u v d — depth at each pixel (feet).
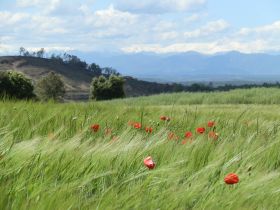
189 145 15.14
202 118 25.62
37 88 375.45
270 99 174.91
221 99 183.93
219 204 10.81
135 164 12.92
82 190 11.01
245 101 179.22
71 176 11.68
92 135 17.75
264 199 11.32
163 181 11.56
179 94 211.82
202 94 202.39
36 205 9.36
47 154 12.35
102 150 13.32
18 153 12.22
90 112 24.45
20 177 11.03
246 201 11.18
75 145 13.79
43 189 10.37
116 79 375.04
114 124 21.59
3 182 10.81
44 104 27.20
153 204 10.49
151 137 15.88
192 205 10.89
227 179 11.32
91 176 11.59
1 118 18.85
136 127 19.61
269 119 27.32
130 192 10.83
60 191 10.23
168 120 23.67
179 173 12.19
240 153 14.08
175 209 10.61
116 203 10.23
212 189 11.34
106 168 12.48
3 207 9.27
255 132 19.57
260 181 11.97
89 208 9.91
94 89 374.02
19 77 254.68
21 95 255.09
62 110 23.95
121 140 15.03
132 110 29.63
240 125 22.80
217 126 22.94
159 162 13.53
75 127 18.67
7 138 14.32
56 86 373.20
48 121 18.70
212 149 14.71
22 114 20.10
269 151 14.75
